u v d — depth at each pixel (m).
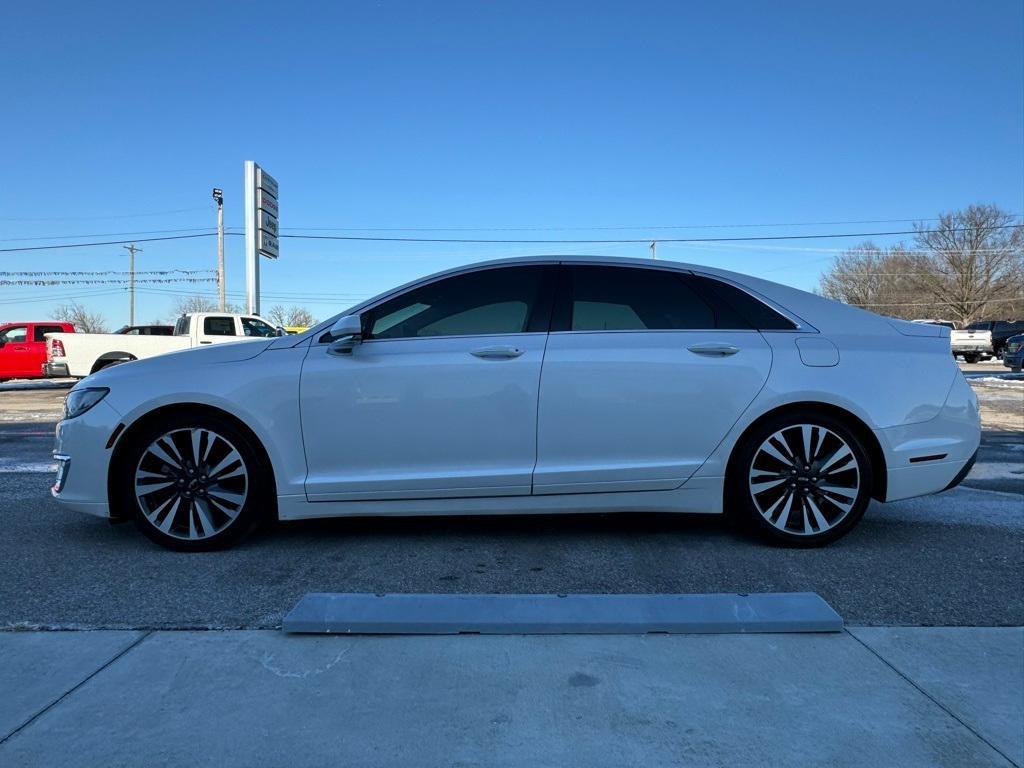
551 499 4.02
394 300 4.12
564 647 2.83
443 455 3.96
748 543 4.22
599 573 3.70
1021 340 25.70
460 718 2.34
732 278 4.27
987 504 5.24
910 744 2.21
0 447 8.45
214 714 2.36
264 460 4.02
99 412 3.95
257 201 21.75
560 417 3.96
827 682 2.56
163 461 3.99
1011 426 10.45
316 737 2.24
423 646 2.84
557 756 2.15
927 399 4.09
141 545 4.20
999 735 2.26
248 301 21.69
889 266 74.75
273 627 3.02
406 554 4.02
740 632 2.95
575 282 4.16
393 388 3.93
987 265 66.31
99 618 3.10
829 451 4.04
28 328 21.50
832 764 2.11
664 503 4.05
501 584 3.54
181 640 2.89
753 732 2.27
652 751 2.17
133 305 56.03
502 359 3.96
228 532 3.99
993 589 3.47
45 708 2.38
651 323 4.11
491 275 4.18
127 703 2.42
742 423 3.99
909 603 3.29
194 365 3.99
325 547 4.14
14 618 3.10
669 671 2.64
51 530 4.54
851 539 4.32
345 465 3.96
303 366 3.96
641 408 3.97
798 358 4.03
